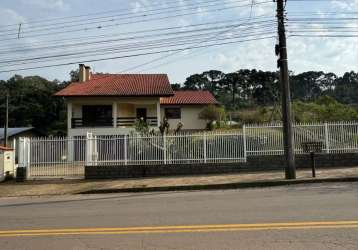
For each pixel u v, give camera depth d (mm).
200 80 94625
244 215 8852
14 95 67938
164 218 8977
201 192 14641
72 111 35375
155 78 39094
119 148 19531
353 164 19188
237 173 18766
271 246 6266
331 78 87312
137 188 16062
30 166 19891
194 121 42062
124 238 7176
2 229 8469
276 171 18719
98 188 16578
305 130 19359
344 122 19375
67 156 19797
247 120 41969
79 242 7000
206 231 7445
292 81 88312
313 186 14461
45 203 13297
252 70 87812
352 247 6086
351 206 9438
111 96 34094
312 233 6969
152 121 36469
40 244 6965
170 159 19391
